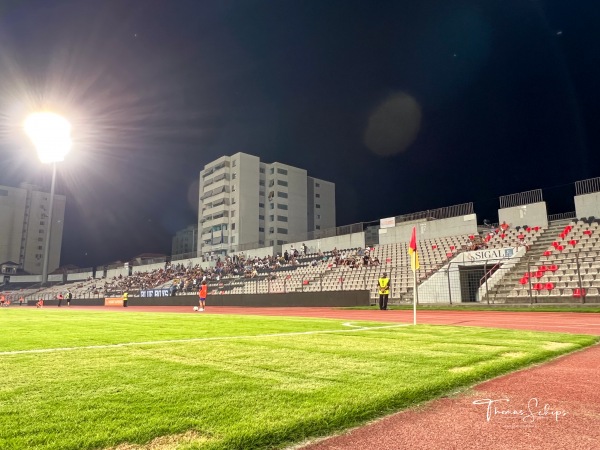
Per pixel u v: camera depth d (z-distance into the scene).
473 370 4.44
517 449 2.49
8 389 3.68
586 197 27.84
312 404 3.17
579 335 7.98
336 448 2.50
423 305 24.22
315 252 47.53
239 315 18.84
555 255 23.64
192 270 57.78
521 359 5.13
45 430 2.63
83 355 5.71
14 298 69.44
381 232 39.16
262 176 87.62
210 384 3.84
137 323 12.75
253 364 4.87
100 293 59.25
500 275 24.03
